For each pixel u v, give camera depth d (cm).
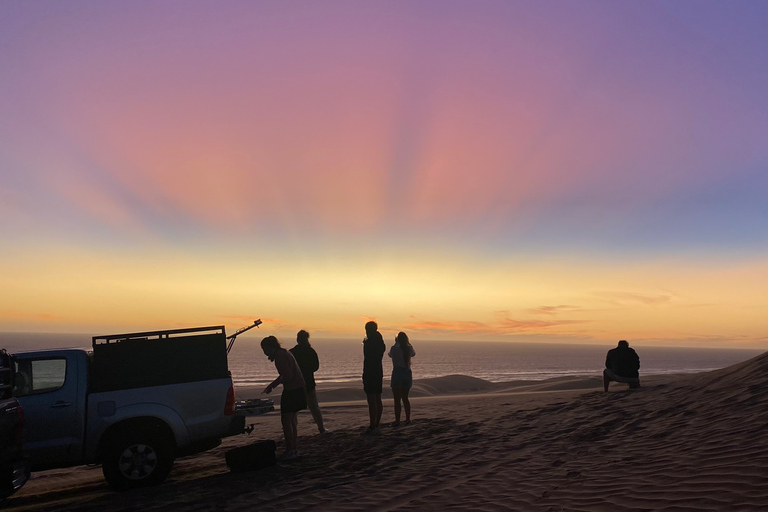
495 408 1236
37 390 746
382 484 648
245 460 784
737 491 422
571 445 736
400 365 1135
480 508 502
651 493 462
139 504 632
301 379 874
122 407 746
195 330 811
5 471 595
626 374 1220
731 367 1053
